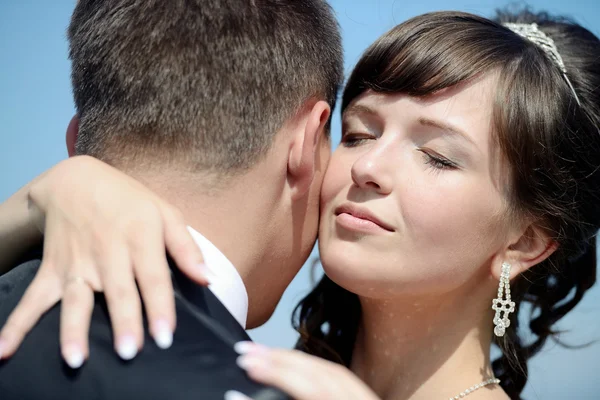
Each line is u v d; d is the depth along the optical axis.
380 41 3.07
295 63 2.44
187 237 1.98
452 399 3.15
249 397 1.67
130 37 2.29
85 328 1.80
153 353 1.77
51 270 1.98
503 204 2.98
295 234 2.70
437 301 3.14
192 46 2.26
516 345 3.64
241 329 2.01
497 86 2.92
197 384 1.71
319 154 2.86
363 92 3.11
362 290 2.94
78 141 2.43
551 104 3.03
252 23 2.33
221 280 2.16
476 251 2.97
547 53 3.27
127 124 2.28
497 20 3.83
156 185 2.27
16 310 1.90
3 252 2.35
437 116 2.85
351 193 2.88
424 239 2.84
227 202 2.31
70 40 2.55
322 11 2.65
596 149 3.25
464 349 3.21
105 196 2.07
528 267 3.26
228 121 2.27
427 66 2.86
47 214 2.12
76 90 2.46
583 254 3.62
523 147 2.94
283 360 1.71
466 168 2.87
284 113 2.41
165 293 1.85
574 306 3.76
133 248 1.93
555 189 3.09
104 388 1.73
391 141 2.90
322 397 1.62
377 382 3.36
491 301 3.29
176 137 2.25
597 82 3.33
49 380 1.77
